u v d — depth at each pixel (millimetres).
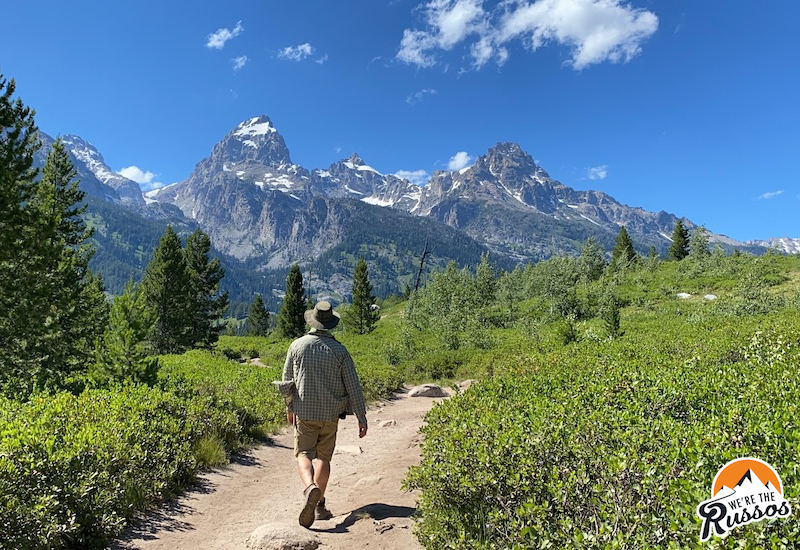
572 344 18781
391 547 5129
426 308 52688
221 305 55219
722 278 44656
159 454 7164
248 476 8453
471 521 4801
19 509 4648
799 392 5199
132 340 13180
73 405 8266
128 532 5703
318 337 6156
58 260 17891
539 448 4711
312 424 6020
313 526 5871
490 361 23297
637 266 59812
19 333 15383
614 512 3506
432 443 6188
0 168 15375
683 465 3623
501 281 58031
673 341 14742
